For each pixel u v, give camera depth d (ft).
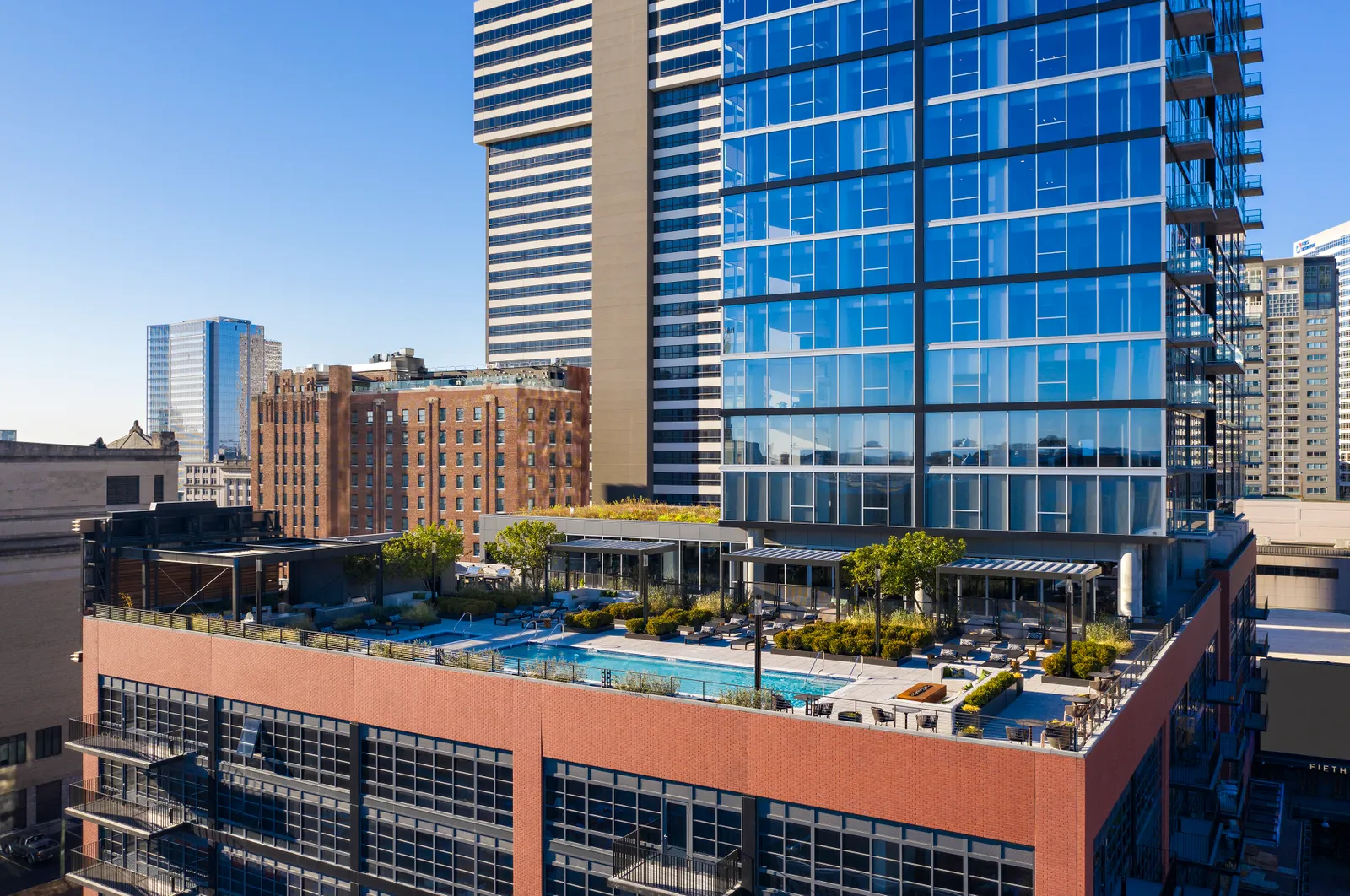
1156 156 129.70
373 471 364.17
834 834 77.00
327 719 106.83
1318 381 608.19
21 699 192.24
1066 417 135.44
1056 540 136.67
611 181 419.13
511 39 458.91
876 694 94.17
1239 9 198.59
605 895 87.51
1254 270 241.96
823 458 154.20
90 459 208.23
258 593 123.24
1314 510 329.31
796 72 158.10
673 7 402.11
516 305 463.01
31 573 195.11
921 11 147.33
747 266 162.20
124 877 121.29
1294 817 218.38
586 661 113.19
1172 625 115.85
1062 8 136.67
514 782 93.15
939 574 122.72
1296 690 241.35
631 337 410.93
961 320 143.02
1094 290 133.69
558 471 347.15
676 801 84.43
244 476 599.57
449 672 97.35
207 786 116.37
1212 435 183.83
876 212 150.10
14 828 189.37
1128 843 86.07
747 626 134.21
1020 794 68.74
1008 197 139.95
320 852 106.83
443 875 98.17
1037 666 108.99
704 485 395.55
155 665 122.52
